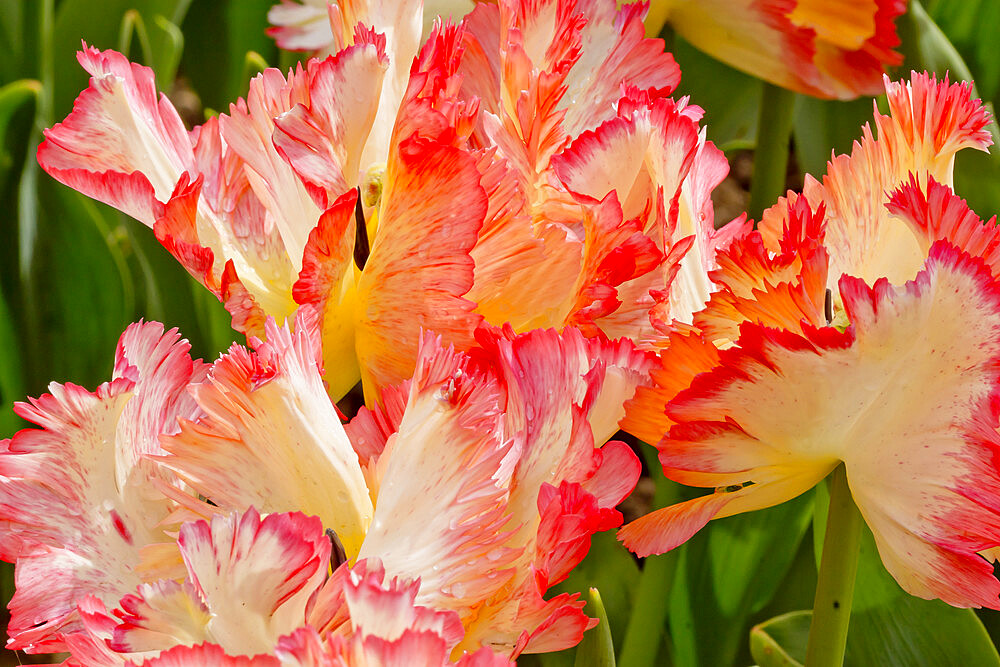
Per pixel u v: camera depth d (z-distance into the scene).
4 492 0.94
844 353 0.93
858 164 1.00
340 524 0.94
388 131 1.02
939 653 1.11
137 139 0.99
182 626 0.90
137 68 1.00
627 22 1.04
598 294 0.96
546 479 0.94
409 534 0.93
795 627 1.14
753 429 0.95
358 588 0.88
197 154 1.01
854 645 1.12
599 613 1.00
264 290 1.00
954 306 0.92
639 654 1.17
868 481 0.95
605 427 0.96
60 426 0.94
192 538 0.90
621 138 0.98
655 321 0.97
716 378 0.94
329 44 1.35
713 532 1.19
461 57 1.01
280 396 0.93
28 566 0.93
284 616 0.90
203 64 2.07
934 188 0.95
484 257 0.97
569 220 1.00
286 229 0.99
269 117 0.99
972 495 0.93
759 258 0.96
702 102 1.79
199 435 0.93
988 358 0.92
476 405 0.93
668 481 1.16
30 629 0.93
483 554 0.92
